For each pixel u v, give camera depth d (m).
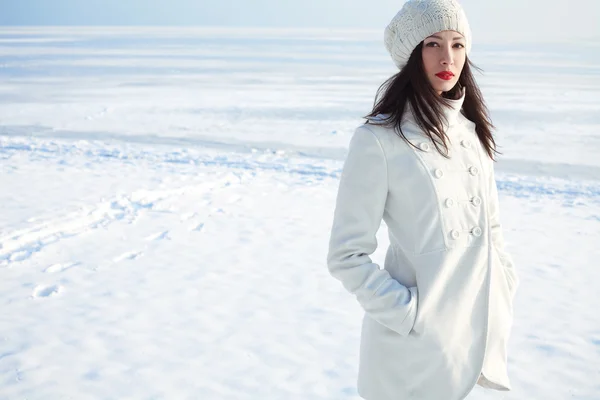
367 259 1.64
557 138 14.10
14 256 5.77
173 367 3.69
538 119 17.02
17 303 4.67
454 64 1.64
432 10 1.60
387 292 1.58
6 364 3.68
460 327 1.62
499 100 21.34
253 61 45.56
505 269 1.77
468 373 1.63
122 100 21.00
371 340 1.70
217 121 16.39
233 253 6.05
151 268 5.55
